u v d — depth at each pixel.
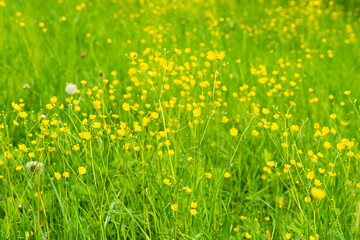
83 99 4.48
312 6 10.59
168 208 2.80
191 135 3.43
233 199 3.51
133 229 2.70
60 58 6.21
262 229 2.92
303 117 4.57
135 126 2.88
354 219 2.80
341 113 4.81
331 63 6.90
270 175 3.64
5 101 4.41
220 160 3.91
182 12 10.04
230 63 6.11
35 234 2.51
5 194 2.78
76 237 2.57
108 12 9.55
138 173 2.97
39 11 9.11
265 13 10.57
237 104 4.89
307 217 2.88
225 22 9.52
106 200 2.82
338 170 3.39
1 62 6.02
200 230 2.71
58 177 2.61
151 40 7.39
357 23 9.92
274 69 5.66
